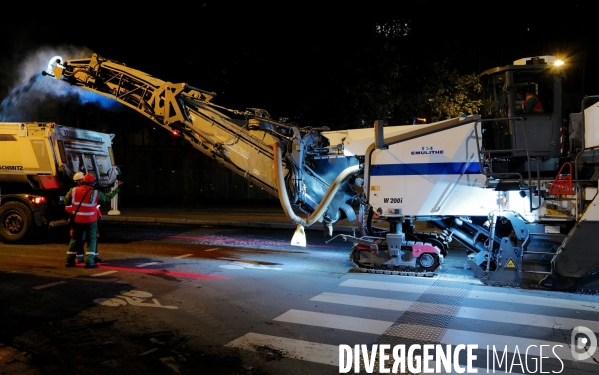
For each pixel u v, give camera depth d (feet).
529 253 25.07
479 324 19.92
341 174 30.04
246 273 29.43
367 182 28.94
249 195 84.17
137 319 20.57
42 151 39.55
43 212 40.16
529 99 26.37
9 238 39.93
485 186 26.96
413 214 28.22
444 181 27.71
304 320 20.47
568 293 24.75
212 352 17.02
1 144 40.24
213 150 33.06
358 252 29.94
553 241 25.05
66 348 17.38
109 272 29.50
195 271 29.94
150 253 36.29
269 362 16.20
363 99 57.26
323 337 18.48
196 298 23.76
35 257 34.19
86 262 30.71
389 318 20.72
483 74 28.22
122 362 16.19
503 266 25.73
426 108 32.83
